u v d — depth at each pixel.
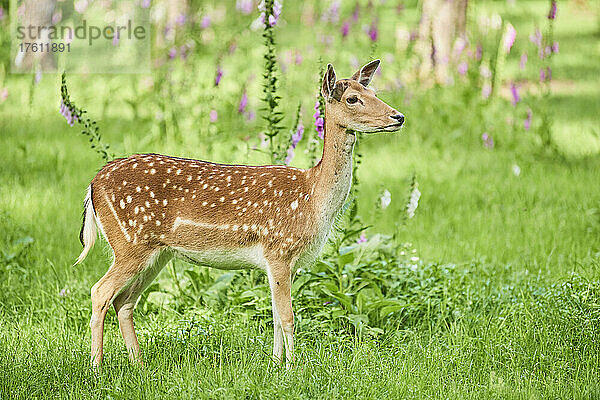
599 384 8.57
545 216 14.73
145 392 8.15
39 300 11.19
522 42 30.62
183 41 19.97
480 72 21.05
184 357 9.04
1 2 27.67
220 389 7.91
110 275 8.91
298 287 10.36
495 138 19.81
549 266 12.40
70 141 19.16
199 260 9.12
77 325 10.33
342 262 10.14
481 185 16.86
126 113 21.80
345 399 8.02
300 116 10.98
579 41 35.84
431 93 21.08
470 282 11.34
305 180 8.93
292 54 21.09
